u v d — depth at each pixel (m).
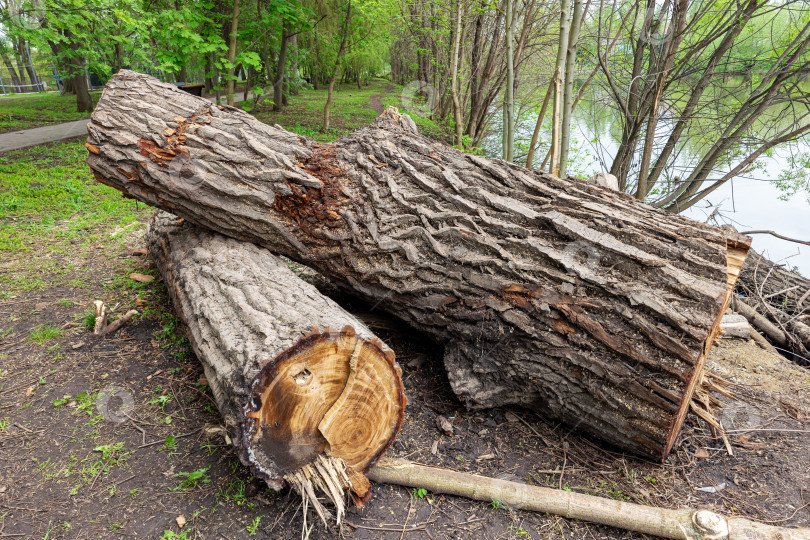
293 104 16.59
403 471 2.29
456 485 2.25
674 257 2.39
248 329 2.18
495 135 12.55
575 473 2.45
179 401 2.77
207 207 3.07
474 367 2.78
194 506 2.11
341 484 2.05
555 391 2.56
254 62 8.77
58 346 3.21
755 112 6.20
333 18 12.82
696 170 6.94
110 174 3.09
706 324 2.13
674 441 2.59
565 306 2.43
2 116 12.51
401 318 3.14
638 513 2.09
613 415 2.41
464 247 2.76
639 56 6.43
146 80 3.39
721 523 1.95
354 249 3.03
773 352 4.00
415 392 3.04
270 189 3.04
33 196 6.05
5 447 2.36
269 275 2.72
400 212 2.99
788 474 2.49
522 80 9.34
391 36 13.47
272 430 1.93
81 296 3.91
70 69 14.23
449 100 12.21
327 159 3.26
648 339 2.25
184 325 3.05
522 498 2.20
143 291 4.03
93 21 10.77
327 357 1.99
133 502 2.11
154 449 2.41
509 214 2.74
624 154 7.09
